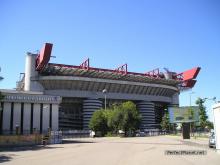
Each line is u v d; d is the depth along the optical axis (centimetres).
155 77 13900
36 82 11700
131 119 8756
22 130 6656
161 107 15462
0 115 6775
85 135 9531
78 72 12138
